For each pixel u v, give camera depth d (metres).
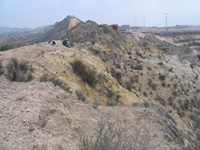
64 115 5.54
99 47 34.03
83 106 7.42
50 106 5.61
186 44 137.50
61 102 6.59
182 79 39.03
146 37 116.88
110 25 51.47
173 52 82.31
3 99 5.23
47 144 3.79
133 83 27.23
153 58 49.75
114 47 40.56
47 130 4.38
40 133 4.10
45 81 8.55
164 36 154.00
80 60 15.20
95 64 17.25
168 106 24.30
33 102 5.47
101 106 8.74
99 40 37.88
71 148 4.02
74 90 10.41
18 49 16.19
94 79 14.28
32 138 3.79
